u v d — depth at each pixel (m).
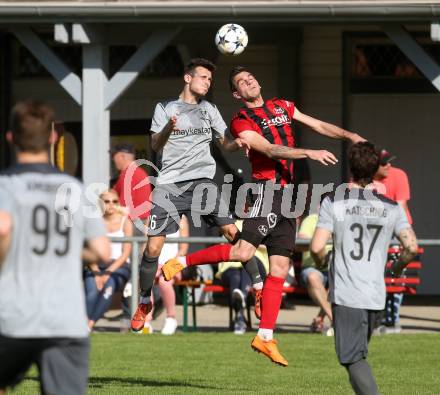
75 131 52.00
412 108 50.78
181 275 38.59
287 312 44.56
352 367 20.42
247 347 33.19
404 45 39.44
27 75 52.38
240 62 50.75
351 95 50.94
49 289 15.05
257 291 27.44
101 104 41.22
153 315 39.50
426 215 50.81
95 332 37.38
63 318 15.02
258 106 26.77
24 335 14.84
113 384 25.91
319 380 26.84
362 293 20.28
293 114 26.92
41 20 40.34
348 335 20.34
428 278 50.78
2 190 15.10
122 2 39.72
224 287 38.03
